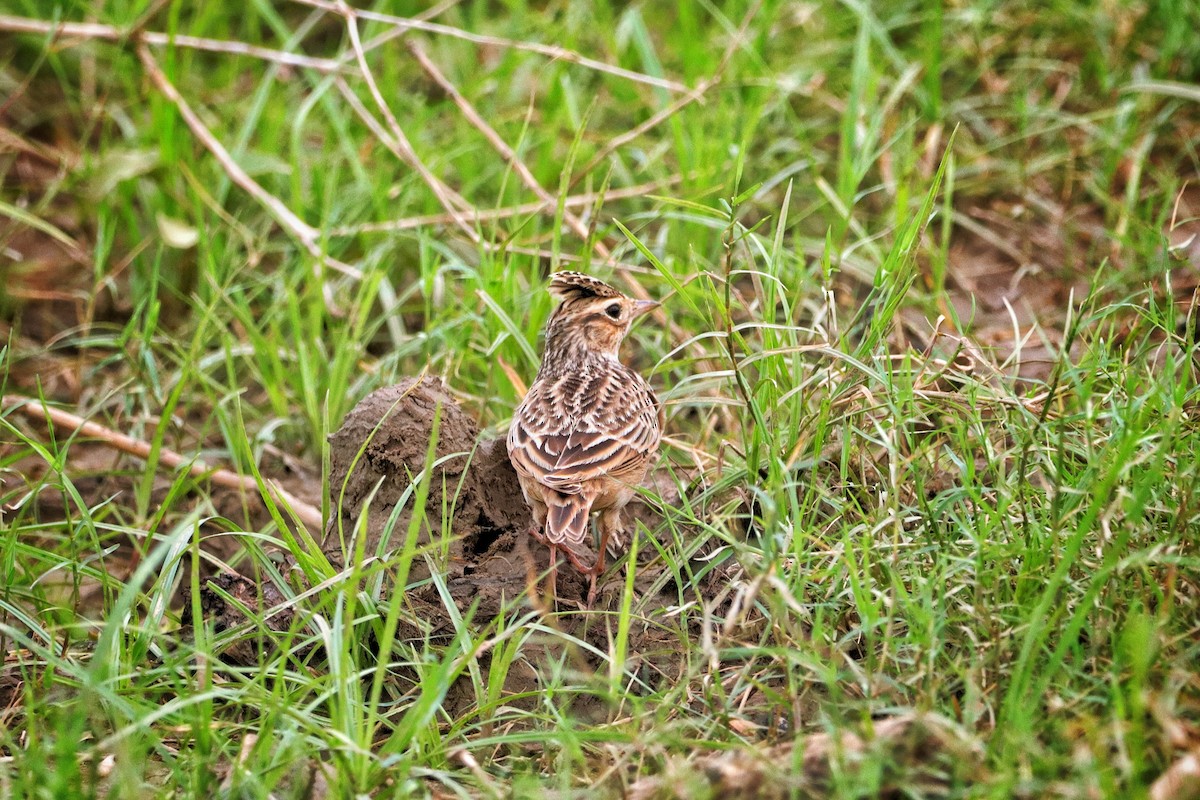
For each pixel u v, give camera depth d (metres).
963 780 7.35
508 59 17.31
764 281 13.88
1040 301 14.52
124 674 9.12
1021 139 16.03
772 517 8.94
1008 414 10.48
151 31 19.27
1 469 11.68
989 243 15.49
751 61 16.91
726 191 14.77
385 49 18.53
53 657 8.66
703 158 15.34
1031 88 17.05
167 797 8.23
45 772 7.98
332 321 14.95
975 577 8.77
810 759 7.65
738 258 14.70
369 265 14.88
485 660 9.71
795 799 7.30
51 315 16.12
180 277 15.94
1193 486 8.90
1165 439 8.78
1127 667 8.00
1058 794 7.16
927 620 8.31
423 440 10.95
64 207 17.58
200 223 15.12
